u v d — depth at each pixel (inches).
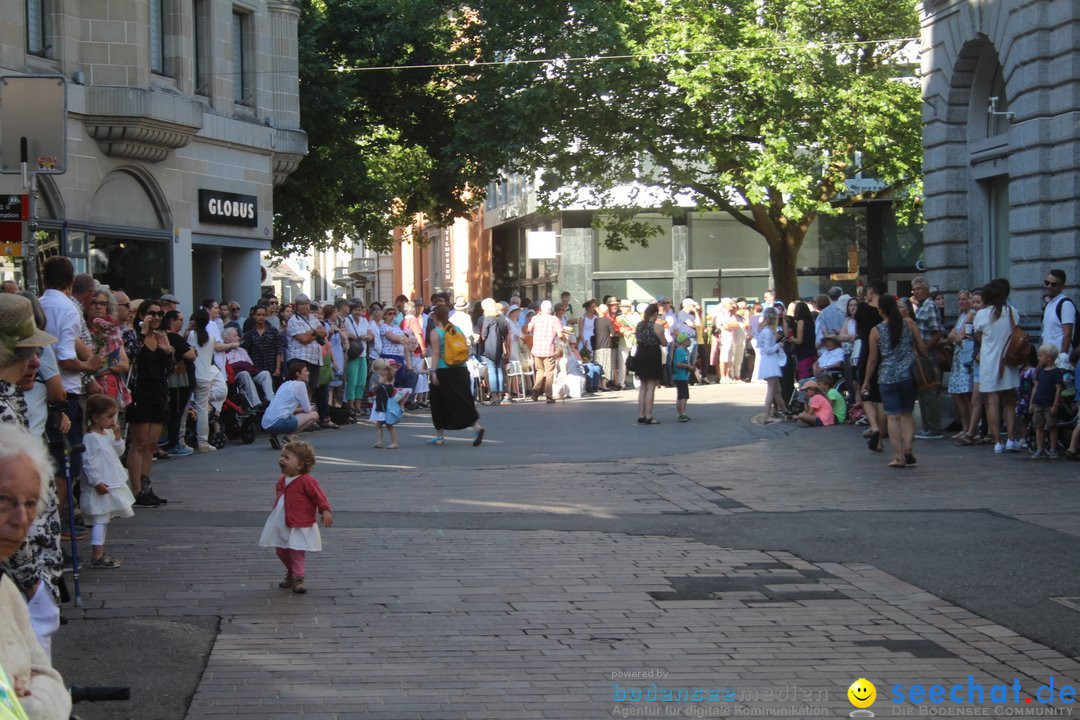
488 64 1398.9
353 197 1509.6
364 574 375.9
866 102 1250.6
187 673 273.9
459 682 268.5
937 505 492.4
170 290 978.1
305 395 720.3
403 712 247.9
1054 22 706.8
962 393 679.7
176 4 976.3
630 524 461.4
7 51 804.0
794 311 821.9
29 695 128.9
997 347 633.0
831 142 1270.9
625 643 300.4
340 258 3339.1
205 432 712.4
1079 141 692.7
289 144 1141.1
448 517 476.1
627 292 1748.3
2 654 128.6
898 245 1708.9
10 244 504.7
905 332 590.9
